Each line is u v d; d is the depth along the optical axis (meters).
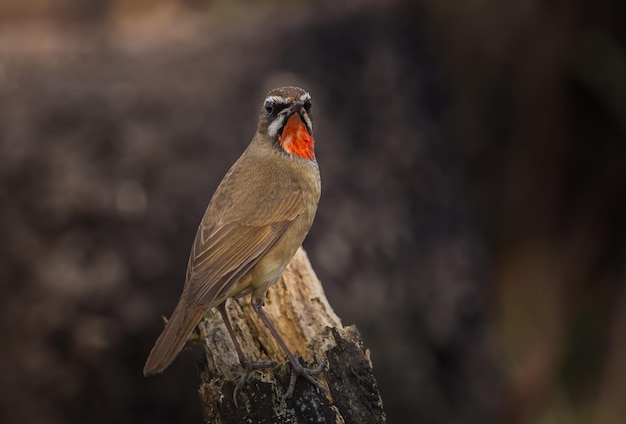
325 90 15.15
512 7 16.47
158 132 13.92
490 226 16.70
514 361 16.06
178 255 13.35
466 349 14.89
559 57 16.41
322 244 14.03
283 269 8.00
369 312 14.00
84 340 13.07
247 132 14.23
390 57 15.81
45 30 17.77
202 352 7.68
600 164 16.84
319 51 15.51
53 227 13.38
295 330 7.98
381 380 13.95
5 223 13.38
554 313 16.44
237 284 7.72
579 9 16.23
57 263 13.23
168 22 17.70
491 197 16.70
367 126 15.25
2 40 17.14
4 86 14.87
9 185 13.48
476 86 16.53
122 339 13.11
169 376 13.07
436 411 14.37
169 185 13.57
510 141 16.69
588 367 16.44
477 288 15.28
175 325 7.04
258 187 7.99
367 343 13.88
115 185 13.52
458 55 16.44
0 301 13.23
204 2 18.06
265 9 17.27
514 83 16.58
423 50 16.34
